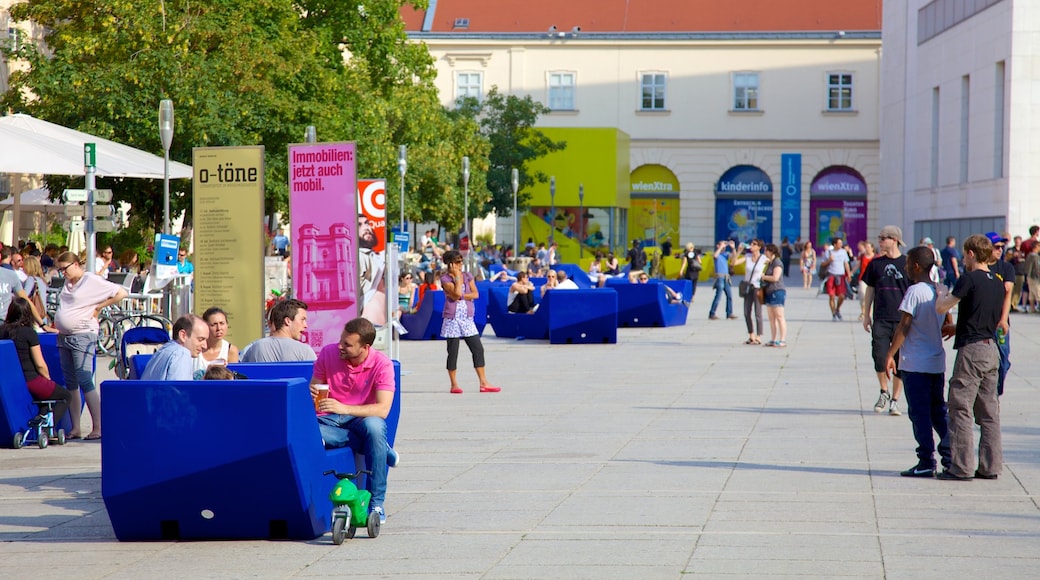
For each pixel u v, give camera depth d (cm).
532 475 1631
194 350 1593
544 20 11188
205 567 1175
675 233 11019
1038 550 1194
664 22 11094
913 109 9719
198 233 2334
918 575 1097
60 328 2036
